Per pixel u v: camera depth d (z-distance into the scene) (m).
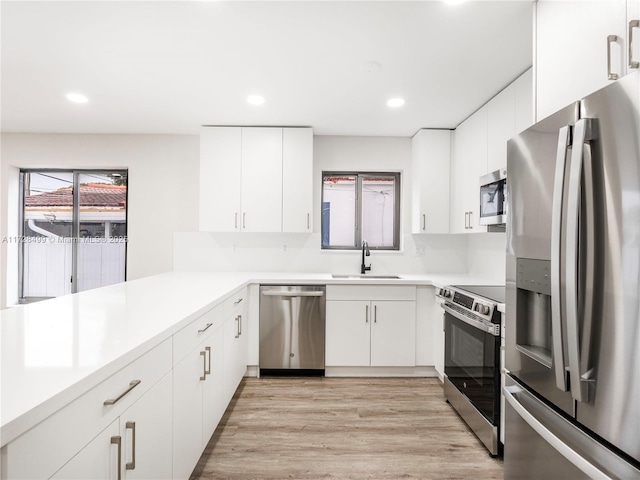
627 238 0.95
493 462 1.99
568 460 1.19
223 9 1.72
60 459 0.80
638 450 0.92
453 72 2.35
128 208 3.76
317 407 2.63
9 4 1.68
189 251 3.78
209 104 2.93
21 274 3.82
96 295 2.15
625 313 0.95
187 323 1.58
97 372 0.92
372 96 2.75
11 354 1.04
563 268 1.16
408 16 1.78
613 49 1.16
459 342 2.51
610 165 1.00
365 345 3.21
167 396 1.38
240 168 3.47
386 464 1.96
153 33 1.92
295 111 3.09
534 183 1.36
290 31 1.91
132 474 1.12
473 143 3.07
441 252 3.84
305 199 3.49
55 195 3.85
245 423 2.38
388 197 3.94
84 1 1.66
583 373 1.08
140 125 3.47
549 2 1.53
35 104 2.93
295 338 3.20
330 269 3.81
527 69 2.30
